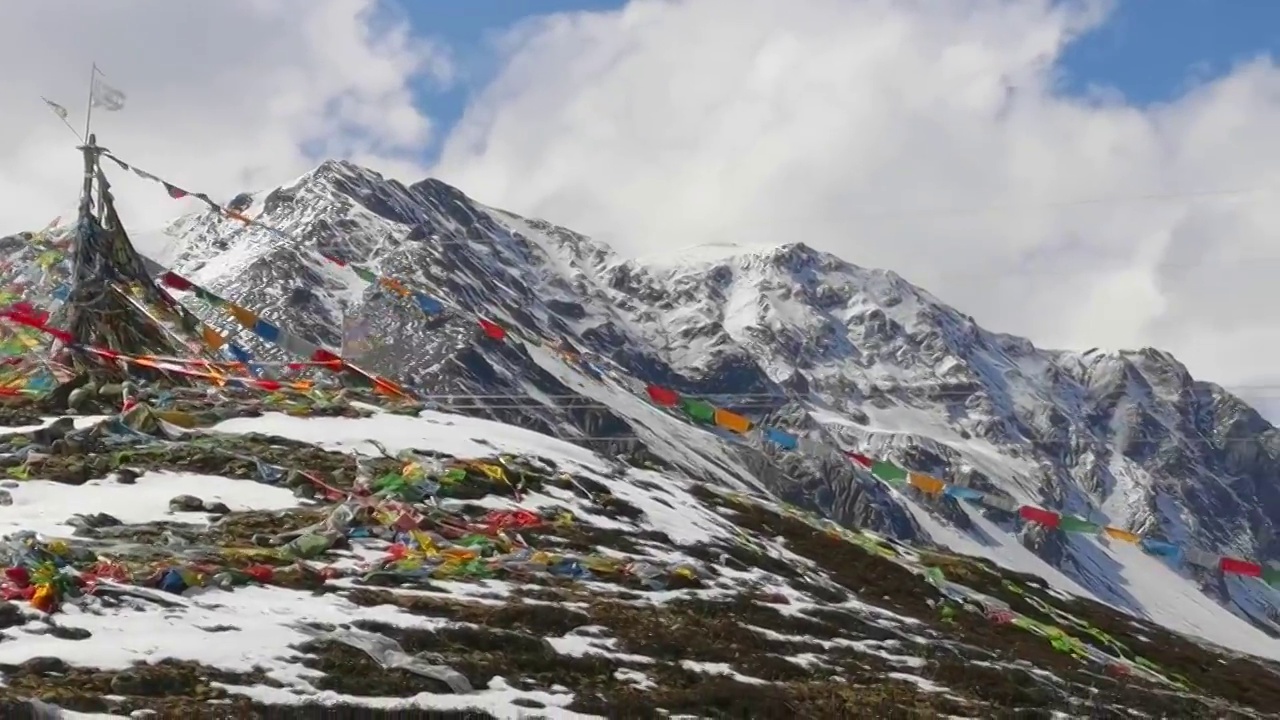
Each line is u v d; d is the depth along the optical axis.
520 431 61.53
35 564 35.44
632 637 40.09
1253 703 60.03
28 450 46.97
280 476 47.75
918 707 40.09
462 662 35.19
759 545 57.69
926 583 60.53
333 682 32.72
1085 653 57.03
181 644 32.88
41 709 28.58
